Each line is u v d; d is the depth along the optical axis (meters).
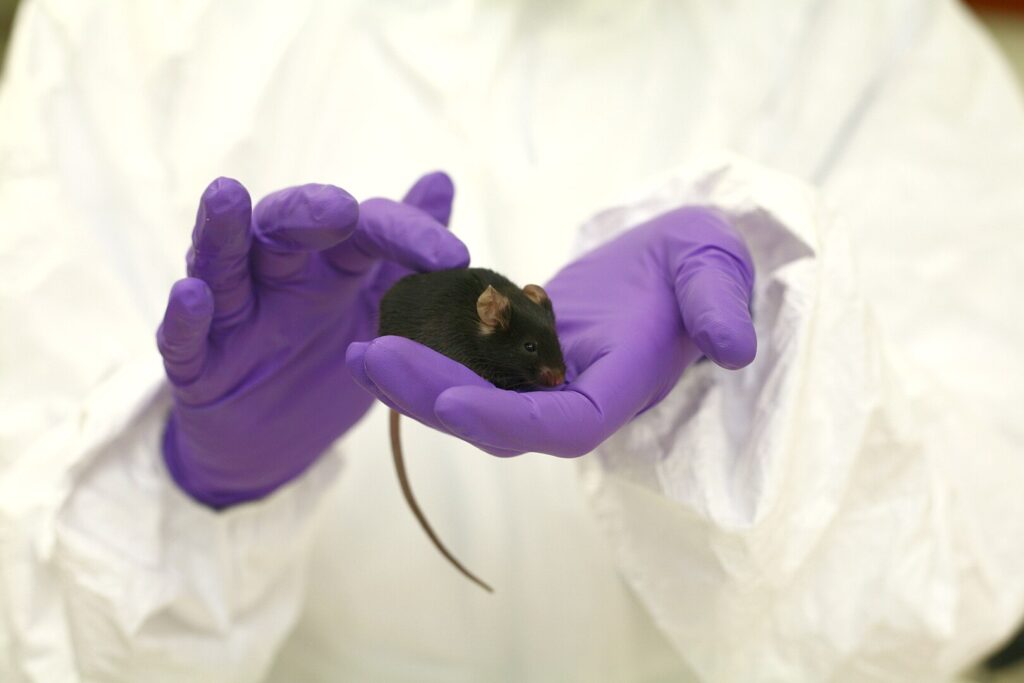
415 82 0.68
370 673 0.62
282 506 0.57
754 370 0.52
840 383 0.52
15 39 0.66
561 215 0.66
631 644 0.61
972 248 0.66
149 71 0.65
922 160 0.68
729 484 0.51
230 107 0.65
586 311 0.50
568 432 0.44
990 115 0.70
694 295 0.47
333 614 0.62
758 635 0.54
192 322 0.46
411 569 0.61
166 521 0.56
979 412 0.63
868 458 0.54
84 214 0.63
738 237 0.51
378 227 0.49
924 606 0.53
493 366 0.46
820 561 0.54
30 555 0.54
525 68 0.70
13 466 0.56
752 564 0.51
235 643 0.56
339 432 0.54
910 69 0.70
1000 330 0.65
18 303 0.59
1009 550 0.59
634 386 0.46
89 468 0.55
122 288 0.61
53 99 0.64
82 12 0.65
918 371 0.59
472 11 0.69
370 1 0.70
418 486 0.62
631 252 0.52
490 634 0.62
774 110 0.69
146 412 0.56
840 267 0.53
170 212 0.63
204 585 0.55
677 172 0.56
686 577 0.54
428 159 0.67
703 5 0.70
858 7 0.70
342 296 0.51
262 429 0.52
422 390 0.42
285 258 0.48
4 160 0.62
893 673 0.55
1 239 0.60
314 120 0.67
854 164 0.68
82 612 0.53
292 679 0.63
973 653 0.59
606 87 0.69
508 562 0.62
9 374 0.59
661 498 0.52
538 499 0.62
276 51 0.67
